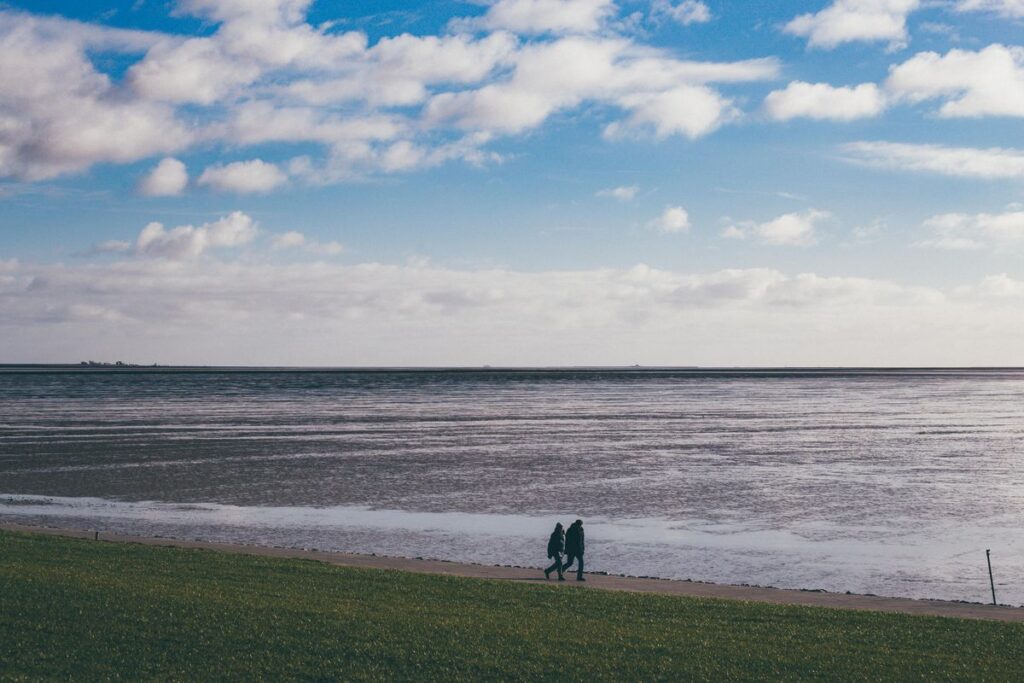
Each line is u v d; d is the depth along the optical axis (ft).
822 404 590.55
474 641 78.23
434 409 506.07
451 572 112.16
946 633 82.02
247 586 94.84
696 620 85.87
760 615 87.86
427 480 212.02
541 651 76.02
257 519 162.50
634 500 183.93
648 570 124.26
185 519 162.20
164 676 70.08
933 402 628.69
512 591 96.73
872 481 212.02
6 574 95.50
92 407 512.63
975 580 118.83
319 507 175.22
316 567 106.83
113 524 156.76
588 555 133.49
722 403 597.93
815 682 70.08
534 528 154.61
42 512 168.76
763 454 269.85
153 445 288.92
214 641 77.00
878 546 139.74
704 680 70.44
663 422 406.00
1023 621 87.40
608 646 77.51
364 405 547.49
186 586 93.50
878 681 70.23
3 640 76.02
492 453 270.26
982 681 70.08
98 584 92.68
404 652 75.31
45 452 266.98
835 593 102.73
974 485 205.05
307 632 79.61
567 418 431.84
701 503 180.24
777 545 140.46
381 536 147.54
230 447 283.79
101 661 72.54
